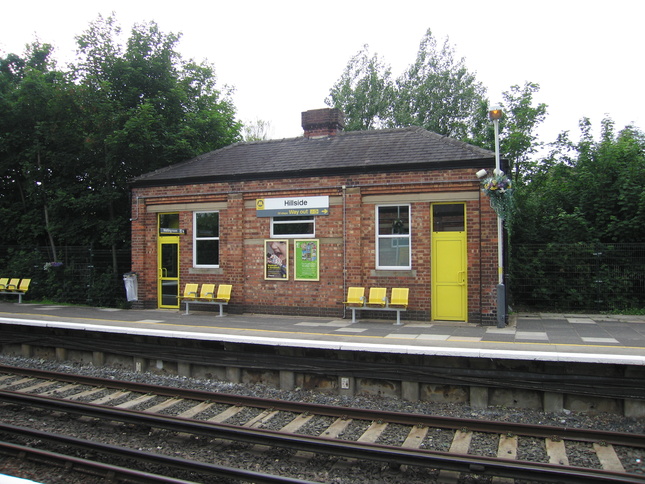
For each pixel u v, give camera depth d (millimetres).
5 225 20125
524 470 5516
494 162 12055
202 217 15219
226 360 10094
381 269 13062
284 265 13977
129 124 16531
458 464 5719
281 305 14008
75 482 5730
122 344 11219
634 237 14625
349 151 14297
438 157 12719
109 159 17797
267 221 14234
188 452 6512
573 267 14578
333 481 5695
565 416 7844
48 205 18812
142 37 18578
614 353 8156
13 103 18656
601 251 14391
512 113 19625
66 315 14031
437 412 8211
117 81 18266
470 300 12242
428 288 12625
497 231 11883
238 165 15086
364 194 13227
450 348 8688
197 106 20141
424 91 34125
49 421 7734
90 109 17516
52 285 18297
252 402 8242
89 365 11641
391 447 6125
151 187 15617
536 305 14922
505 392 8391
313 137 16016
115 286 17172
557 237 15641
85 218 18641
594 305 14422
